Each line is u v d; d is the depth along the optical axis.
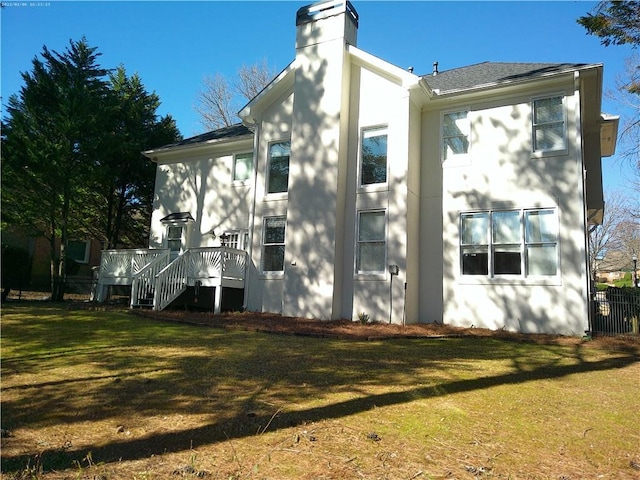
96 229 24.11
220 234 17.16
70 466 3.34
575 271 11.37
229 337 9.26
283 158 14.88
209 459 3.49
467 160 13.09
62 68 17.95
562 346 9.74
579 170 11.67
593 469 3.60
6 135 15.70
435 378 6.23
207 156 18.11
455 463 3.56
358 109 13.59
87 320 11.31
